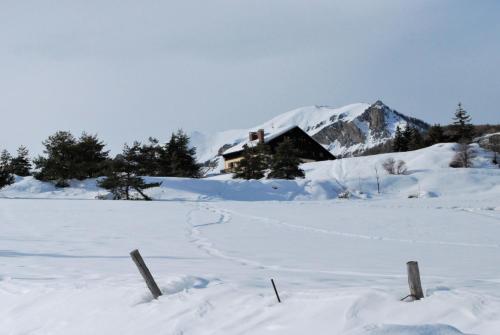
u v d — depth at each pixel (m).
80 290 7.78
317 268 10.72
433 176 60.69
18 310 7.54
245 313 5.83
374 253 14.39
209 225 24.30
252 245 16.62
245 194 53.59
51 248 15.88
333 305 5.48
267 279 8.14
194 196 51.75
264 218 28.00
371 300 5.43
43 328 6.80
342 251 14.94
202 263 11.88
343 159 76.44
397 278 8.67
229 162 93.19
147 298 6.95
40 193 52.97
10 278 9.48
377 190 57.22
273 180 57.38
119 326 6.29
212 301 6.32
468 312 4.91
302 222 25.84
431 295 5.42
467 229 22.70
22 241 17.95
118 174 50.34
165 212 31.62
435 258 13.17
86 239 18.64
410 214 30.23
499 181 59.06
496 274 9.53
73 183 55.75
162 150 72.38
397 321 4.99
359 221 26.33
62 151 56.03
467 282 7.65
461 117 92.94
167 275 8.82
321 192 54.88
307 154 90.31
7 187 54.00
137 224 24.62
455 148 78.38
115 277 8.91
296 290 6.48
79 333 6.41
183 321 5.92
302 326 5.23
